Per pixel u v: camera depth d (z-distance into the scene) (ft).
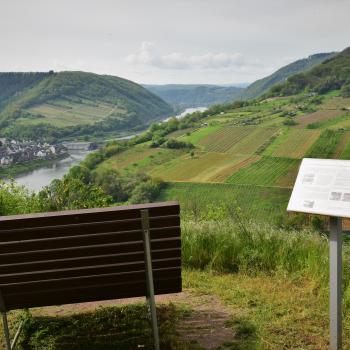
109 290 9.65
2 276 9.09
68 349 10.14
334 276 8.98
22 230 8.64
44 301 9.55
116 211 8.76
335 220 8.79
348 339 9.91
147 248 8.92
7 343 9.58
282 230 18.78
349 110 416.67
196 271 15.39
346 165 8.95
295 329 10.59
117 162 357.20
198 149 362.74
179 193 276.41
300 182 9.28
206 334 10.52
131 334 10.68
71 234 8.83
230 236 17.37
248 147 346.95
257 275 14.78
